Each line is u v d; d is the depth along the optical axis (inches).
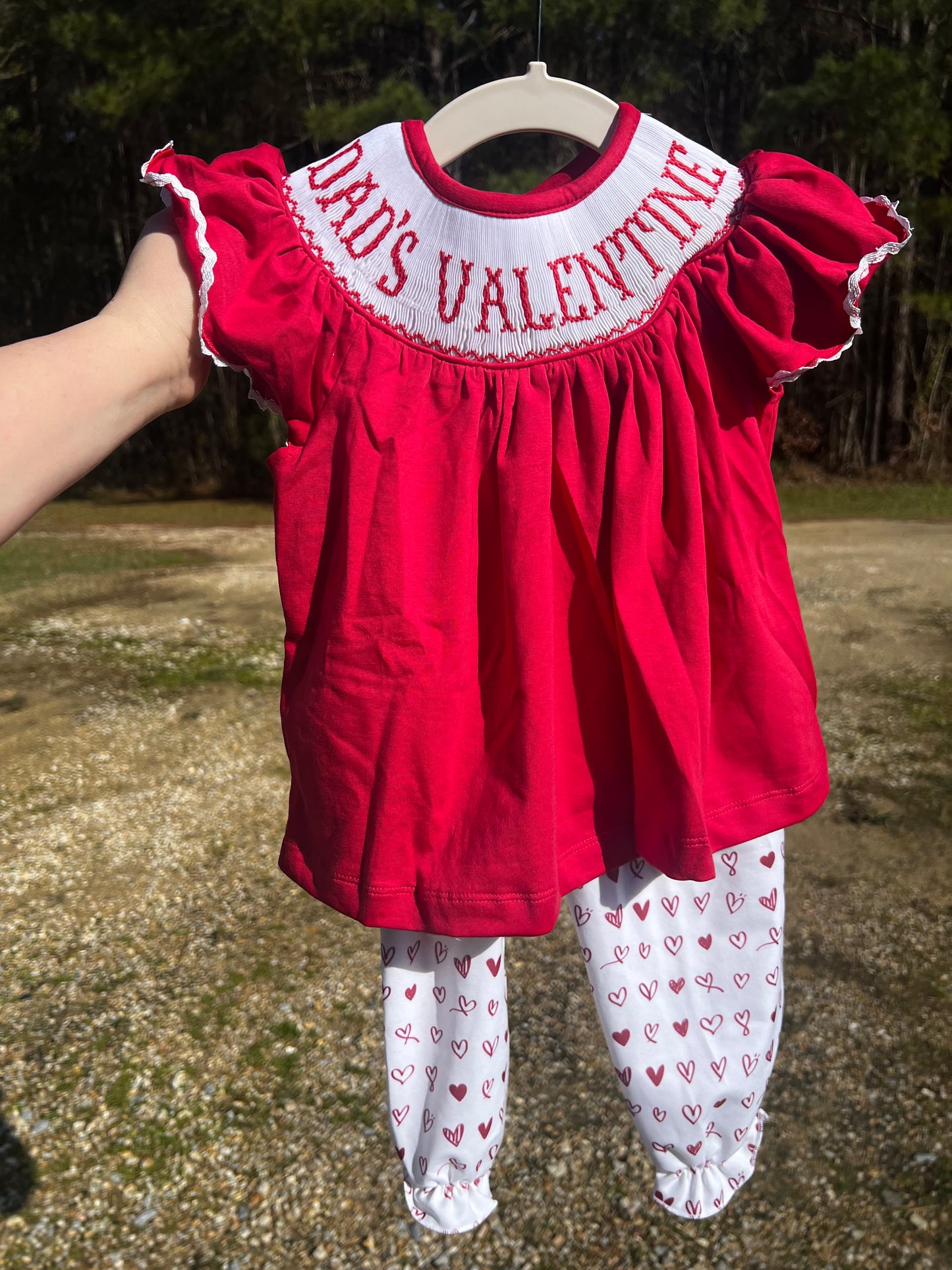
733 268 39.5
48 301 758.5
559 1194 90.1
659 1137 47.2
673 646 39.9
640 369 39.9
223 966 127.6
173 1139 99.7
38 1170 96.0
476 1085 45.9
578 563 41.9
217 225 35.8
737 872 46.9
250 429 698.8
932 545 384.8
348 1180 94.0
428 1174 46.9
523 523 39.3
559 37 547.8
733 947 47.2
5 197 714.2
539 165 534.6
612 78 582.9
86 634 273.3
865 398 714.2
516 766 39.4
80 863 153.4
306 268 37.9
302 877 41.5
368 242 39.0
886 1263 80.9
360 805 39.3
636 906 46.3
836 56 657.0
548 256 39.4
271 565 382.6
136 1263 86.2
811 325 38.9
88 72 663.1
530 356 39.8
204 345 33.5
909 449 695.7
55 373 28.5
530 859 39.2
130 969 127.5
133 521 575.2
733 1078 47.4
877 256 37.1
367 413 38.0
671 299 40.0
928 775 166.1
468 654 40.1
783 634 43.1
